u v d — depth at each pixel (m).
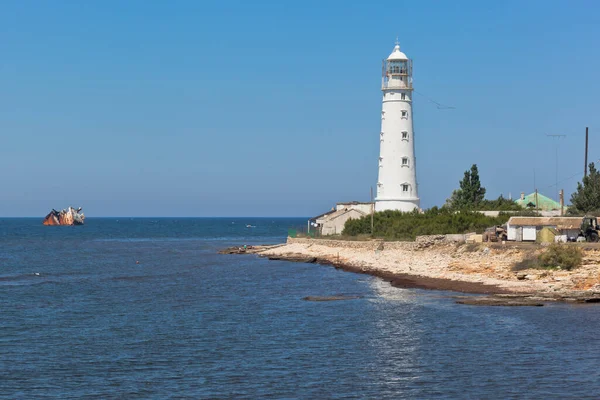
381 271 80.94
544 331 44.56
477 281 65.31
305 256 109.19
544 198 121.31
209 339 44.62
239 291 68.69
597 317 48.59
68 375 36.59
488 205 119.19
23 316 54.25
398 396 32.72
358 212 130.12
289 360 39.00
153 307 58.44
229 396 33.00
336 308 55.44
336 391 33.50
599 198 103.31
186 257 122.69
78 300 63.41
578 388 33.41
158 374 36.59
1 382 35.38
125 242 187.25
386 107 110.69
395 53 110.25
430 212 110.44
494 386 33.91
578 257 65.06
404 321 48.88
